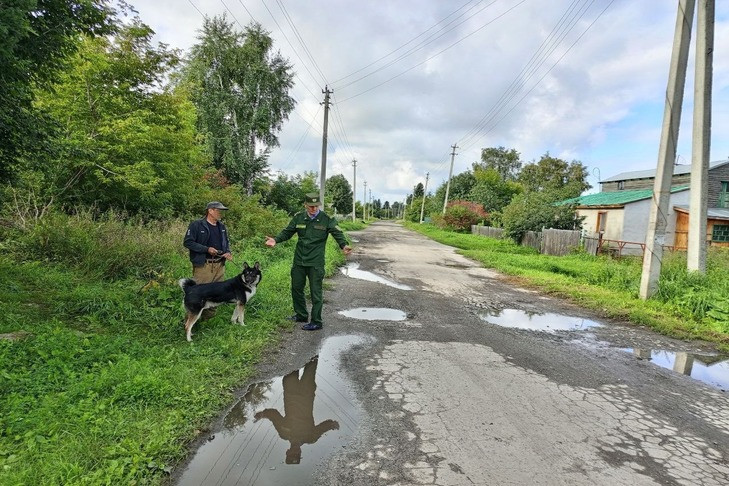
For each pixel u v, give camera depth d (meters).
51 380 3.50
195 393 3.54
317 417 3.44
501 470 2.76
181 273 7.38
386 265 13.52
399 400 3.79
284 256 12.19
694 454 3.07
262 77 25.94
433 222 45.62
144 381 3.49
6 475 2.32
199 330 5.32
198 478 2.59
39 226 7.30
